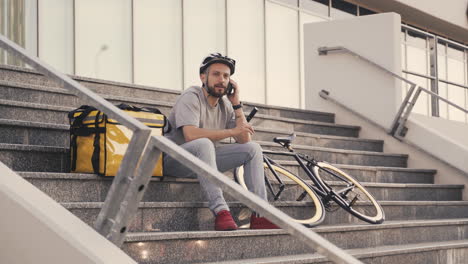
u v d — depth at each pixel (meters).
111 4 10.44
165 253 3.61
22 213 2.66
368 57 8.02
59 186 3.91
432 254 5.24
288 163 5.99
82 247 2.43
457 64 15.81
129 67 10.63
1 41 2.75
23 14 9.13
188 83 11.53
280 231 4.26
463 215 7.00
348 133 7.95
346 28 8.21
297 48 13.65
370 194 5.88
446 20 15.50
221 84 4.55
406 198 6.85
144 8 10.90
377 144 7.84
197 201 4.62
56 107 4.89
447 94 14.95
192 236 3.73
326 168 5.82
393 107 7.84
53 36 9.67
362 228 5.07
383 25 7.95
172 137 4.56
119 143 4.10
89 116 4.14
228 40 12.25
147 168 2.40
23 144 4.41
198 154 4.23
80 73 9.99
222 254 3.89
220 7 12.14
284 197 5.38
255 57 12.75
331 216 5.47
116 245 2.52
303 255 4.29
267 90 12.95
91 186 4.07
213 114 4.67
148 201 4.32
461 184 7.42
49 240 2.55
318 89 8.40
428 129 7.68
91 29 10.16
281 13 13.34
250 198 2.09
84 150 4.15
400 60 7.91
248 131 4.60
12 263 2.68
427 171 7.50
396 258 4.89
